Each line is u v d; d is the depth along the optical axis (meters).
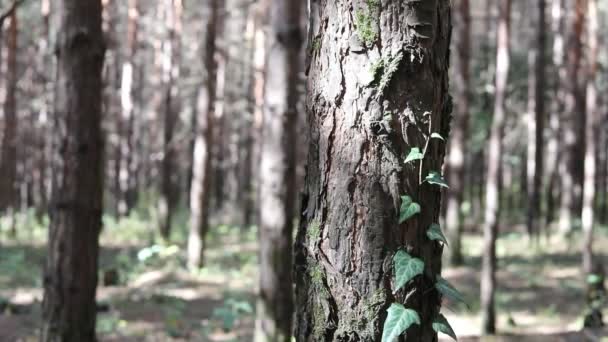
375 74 1.75
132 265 14.00
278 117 6.22
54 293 4.39
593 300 9.20
